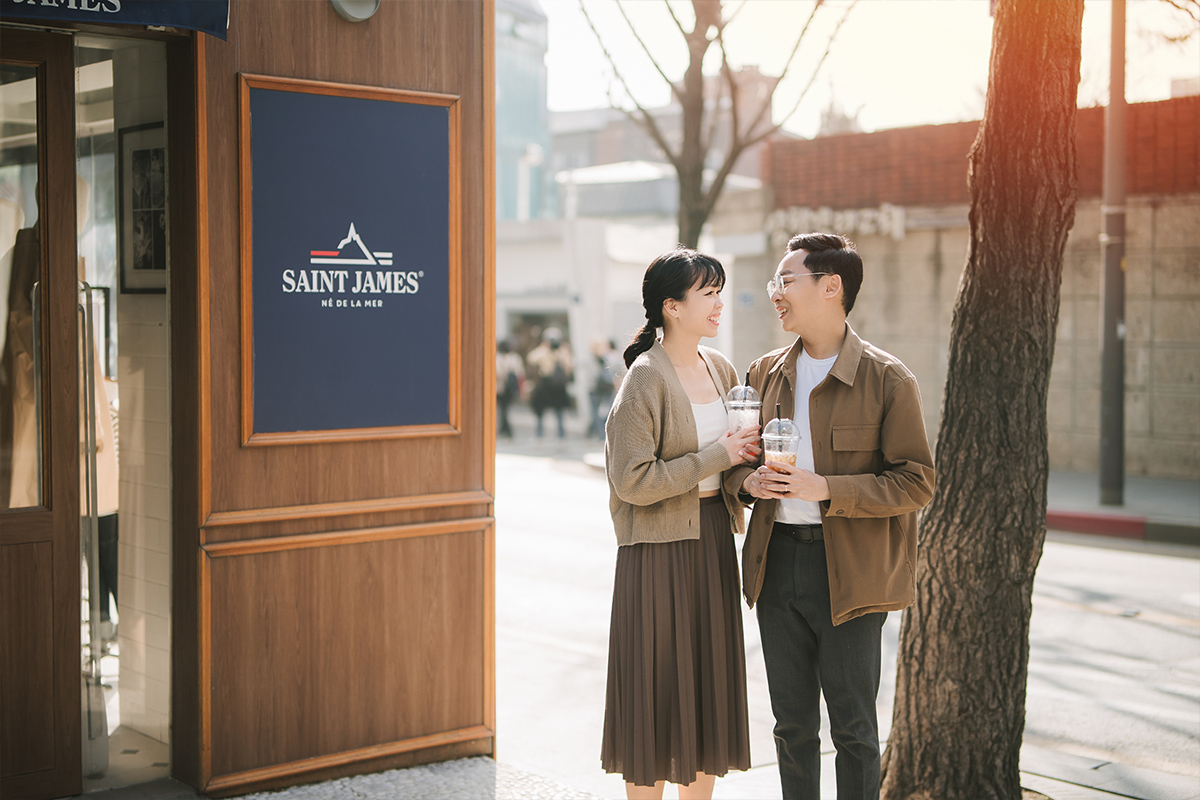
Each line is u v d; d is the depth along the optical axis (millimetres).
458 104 4199
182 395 3779
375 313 4059
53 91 3654
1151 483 13148
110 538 4066
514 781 4094
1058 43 3627
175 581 3871
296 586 3938
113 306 4043
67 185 3707
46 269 3682
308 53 3877
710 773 3398
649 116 14086
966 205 15398
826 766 4586
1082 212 14016
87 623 3973
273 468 3873
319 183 3912
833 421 3150
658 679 3348
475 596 4348
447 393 4246
